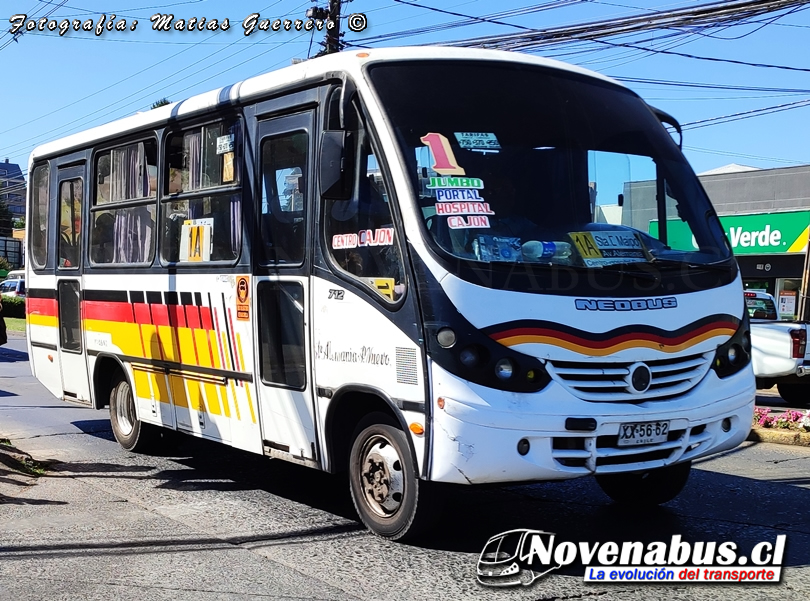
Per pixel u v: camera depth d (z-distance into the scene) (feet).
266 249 22.17
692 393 18.43
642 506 22.85
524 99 20.24
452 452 16.74
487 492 24.50
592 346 17.34
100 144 30.37
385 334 18.15
